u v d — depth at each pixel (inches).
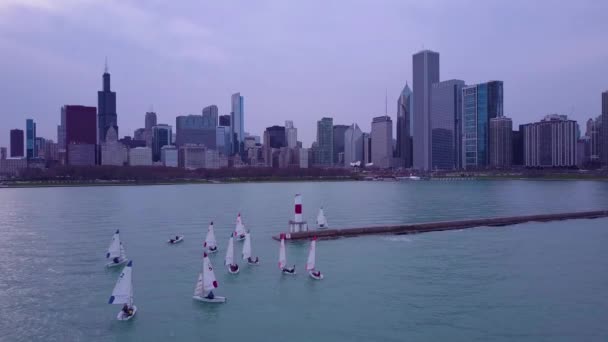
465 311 2603.3
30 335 2300.7
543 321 2460.6
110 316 2541.8
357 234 4904.0
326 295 2869.1
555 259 3794.3
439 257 3860.7
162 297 2837.1
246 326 2406.5
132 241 4645.7
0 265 3656.5
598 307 2657.5
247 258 3619.6
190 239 4756.4
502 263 3654.0
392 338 2266.2
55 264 3683.6
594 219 6200.8
